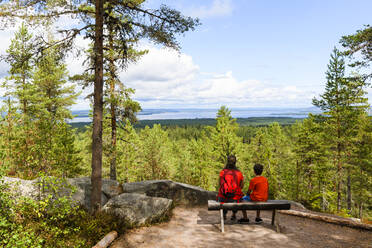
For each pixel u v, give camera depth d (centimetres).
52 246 420
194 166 3488
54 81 1917
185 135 11306
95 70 655
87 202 678
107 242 455
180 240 494
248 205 539
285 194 3048
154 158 3086
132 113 1245
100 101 655
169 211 694
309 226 577
